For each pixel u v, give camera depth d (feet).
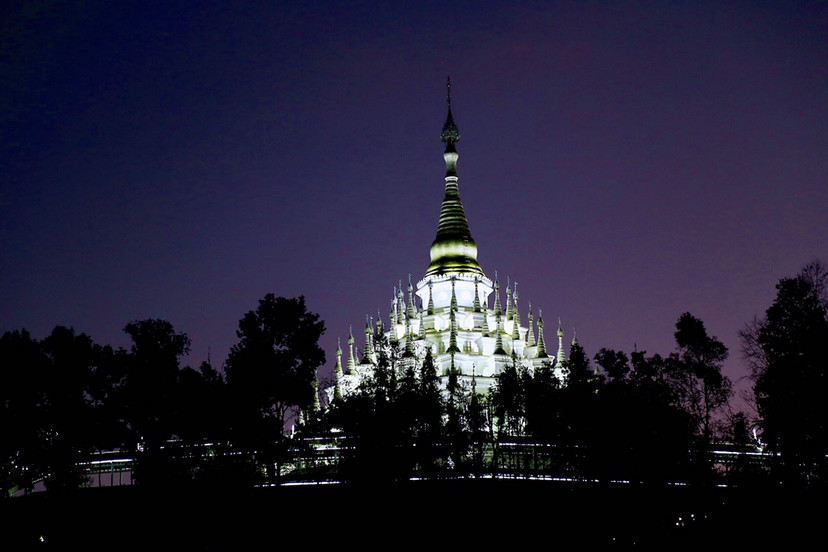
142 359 297.94
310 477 309.63
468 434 319.68
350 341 472.03
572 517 284.61
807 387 261.24
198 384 292.61
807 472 264.11
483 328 455.63
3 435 287.89
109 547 264.72
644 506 287.48
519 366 431.84
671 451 290.97
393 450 291.17
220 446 293.64
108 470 317.83
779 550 256.32
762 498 262.26
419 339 440.86
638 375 315.78
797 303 274.98
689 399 312.29
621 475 297.94
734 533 264.52
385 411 294.46
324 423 302.04
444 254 484.33
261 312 305.94
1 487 296.92
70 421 294.87
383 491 284.20
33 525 267.59
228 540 269.03
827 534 251.39
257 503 276.82
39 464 294.05
